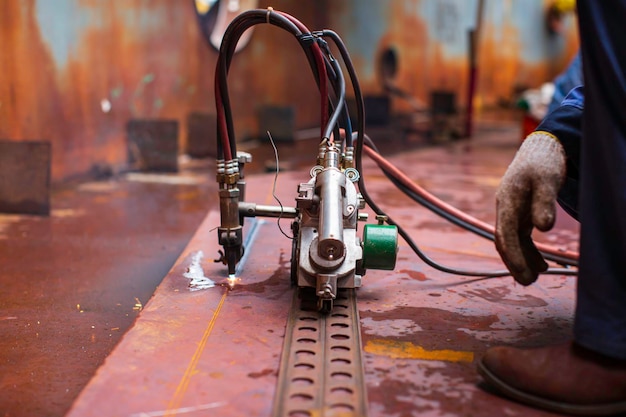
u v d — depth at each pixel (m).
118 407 1.10
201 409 1.10
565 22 15.56
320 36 1.59
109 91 4.82
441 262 1.86
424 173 4.10
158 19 5.41
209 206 3.72
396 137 7.65
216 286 1.59
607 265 1.10
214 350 1.28
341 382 1.17
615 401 1.08
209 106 6.37
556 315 1.49
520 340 1.36
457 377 1.21
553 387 1.10
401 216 2.51
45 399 1.49
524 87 13.71
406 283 1.67
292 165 5.22
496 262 1.88
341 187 1.45
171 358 1.24
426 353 1.29
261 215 1.61
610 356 1.07
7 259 2.54
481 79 12.91
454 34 11.83
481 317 1.47
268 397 1.13
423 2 10.82
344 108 1.60
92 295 2.16
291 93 8.09
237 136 6.95
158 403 1.11
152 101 5.39
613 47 1.12
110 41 4.79
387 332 1.38
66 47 4.34
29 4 3.99
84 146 4.57
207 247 1.88
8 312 1.99
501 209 1.22
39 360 1.68
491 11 12.99
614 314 1.08
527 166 1.20
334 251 1.39
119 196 3.98
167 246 2.81
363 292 1.60
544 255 1.84
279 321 1.40
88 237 2.94
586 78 1.13
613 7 1.12
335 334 1.34
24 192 3.37
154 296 1.52
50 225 3.16
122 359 1.24
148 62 5.30
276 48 7.67
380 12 9.73
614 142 1.10
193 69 6.03
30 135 4.06
